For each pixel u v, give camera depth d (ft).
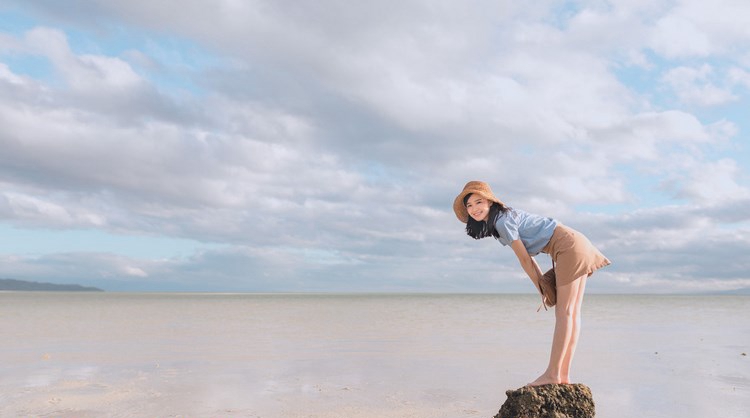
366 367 22.97
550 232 14.20
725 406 16.43
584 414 13.47
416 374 21.38
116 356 25.85
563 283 13.99
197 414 15.29
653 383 19.79
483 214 14.58
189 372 21.63
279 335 36.27
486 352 27.73
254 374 21.25
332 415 15.26
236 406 16.20
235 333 37.63
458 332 39.09
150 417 15.02
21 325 44.52
